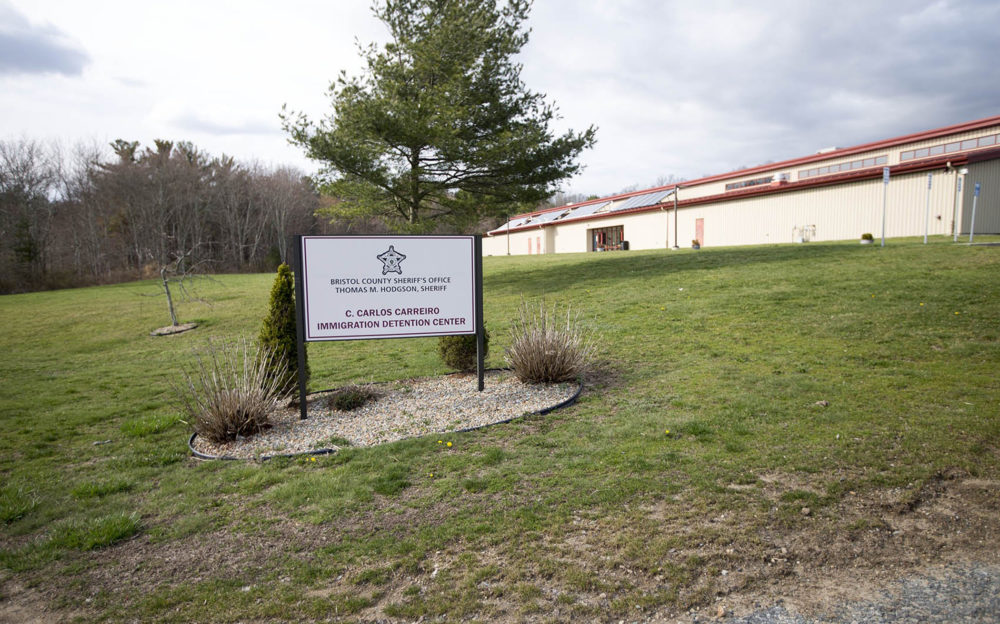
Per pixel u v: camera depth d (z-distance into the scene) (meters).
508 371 7.99
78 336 16.20
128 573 3.17
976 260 12.26
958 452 4.06
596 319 11.21
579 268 20.02
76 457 5.50
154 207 52.91
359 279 6.42
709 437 4.71
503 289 17.28
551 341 7.03
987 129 23.55
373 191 16.69
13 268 40.97
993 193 21.73
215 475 4.71
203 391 6.30
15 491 4.50
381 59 16.16
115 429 6.55
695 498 3.62
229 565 3.19
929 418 4.79
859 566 2.83
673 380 6.75
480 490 3.98
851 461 4.02
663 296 12.77
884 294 10.20
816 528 3.18
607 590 2.72
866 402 5.36
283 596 2.83
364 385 7.42
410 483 4.20
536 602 2.66
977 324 7.96
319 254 6.29
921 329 8.05
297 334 6.24
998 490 3.50
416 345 11.30
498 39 17.20
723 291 12.38
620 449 4.59
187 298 21.77
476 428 5.47
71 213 49.38
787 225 27.31
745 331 9.04
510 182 17.33
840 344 7.80
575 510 3.57
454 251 6.70
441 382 7.56
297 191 66.12
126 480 4.65
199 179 58.31
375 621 2.60
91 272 49.97
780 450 4.32
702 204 31.73
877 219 23.91
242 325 16.03
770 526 3.22
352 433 5.57
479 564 3.02
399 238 6.50
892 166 23.09
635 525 3.32
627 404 5.96
